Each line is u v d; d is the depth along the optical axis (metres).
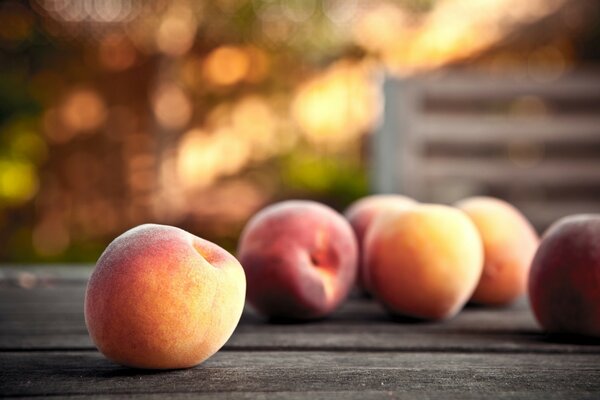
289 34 6.72
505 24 6.42
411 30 6.64
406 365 0.99
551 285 1.23
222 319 0.97
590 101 5.17
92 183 6.54
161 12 6.45
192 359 0.96
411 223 1.43
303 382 0.89
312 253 1.42
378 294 1.45
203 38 6.70
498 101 5.27
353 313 1.53
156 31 6.50
